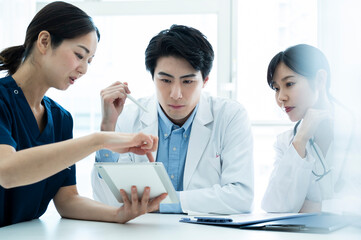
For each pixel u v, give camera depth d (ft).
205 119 5.08
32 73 3.71
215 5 7.64
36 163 2.91
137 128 5.39
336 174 3.08
